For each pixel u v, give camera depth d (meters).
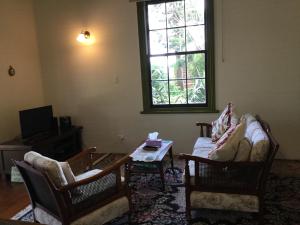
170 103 4.29
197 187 2.35
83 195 2.14
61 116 4.67
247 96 3.85
